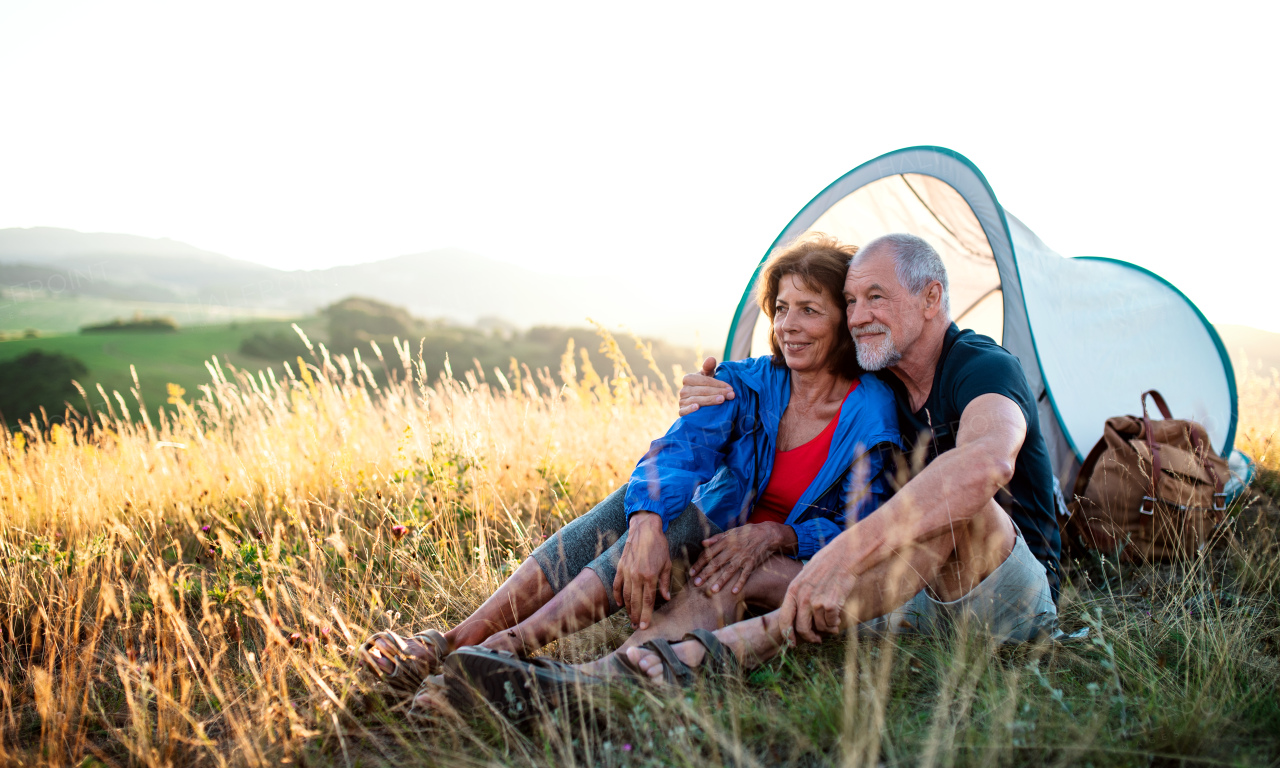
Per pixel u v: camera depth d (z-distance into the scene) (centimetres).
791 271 240
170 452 458
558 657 220
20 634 264
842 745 154
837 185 407
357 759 175
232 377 493
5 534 351
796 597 183
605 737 167
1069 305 394
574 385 501
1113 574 292
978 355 221
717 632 189
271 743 179
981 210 354
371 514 364
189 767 178
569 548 221
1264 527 316
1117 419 311
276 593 259
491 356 8181
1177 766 151
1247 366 540
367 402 491
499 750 168
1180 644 208
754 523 235
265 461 411
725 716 167
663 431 491
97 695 215
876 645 208
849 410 233
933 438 225
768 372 251
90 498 368
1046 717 163
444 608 257
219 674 219
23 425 496
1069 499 338
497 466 404
